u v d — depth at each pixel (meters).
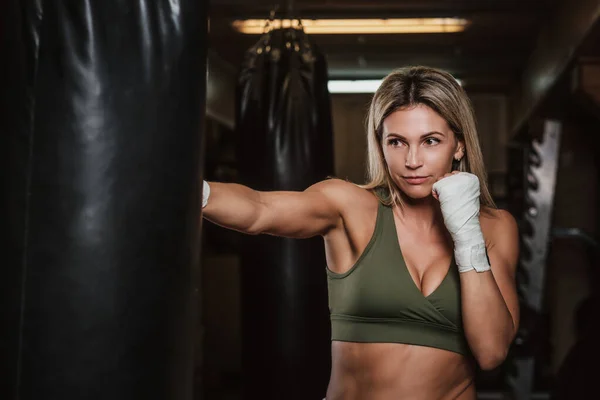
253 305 3.51
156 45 1.09
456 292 1.70
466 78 8.23
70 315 1.05
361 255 1.74
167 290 1.10
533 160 4.27
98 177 1.06
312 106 3.62
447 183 1.63
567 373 3.53
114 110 1.07
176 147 1.11
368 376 1.72
